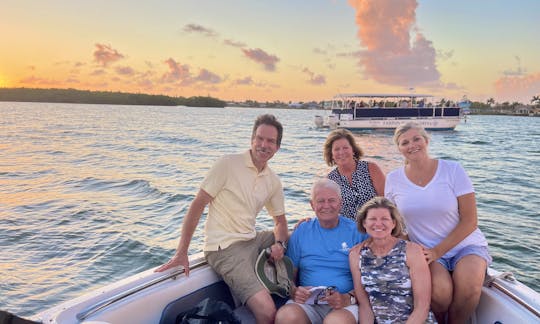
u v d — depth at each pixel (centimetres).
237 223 310
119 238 811
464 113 4962
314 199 308
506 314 258
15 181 1484
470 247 292
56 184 1433
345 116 4662
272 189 333
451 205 296
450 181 298
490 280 287
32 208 1045
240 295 299
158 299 265
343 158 390
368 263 279
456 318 282
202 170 1869
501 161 2550
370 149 3089
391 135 4409
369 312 275
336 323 265
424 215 301
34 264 680
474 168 2202
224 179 308
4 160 2106
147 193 1291
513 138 4666
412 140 301
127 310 244
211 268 315
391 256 273
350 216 397
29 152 2498
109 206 1092
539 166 2298
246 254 305
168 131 4744
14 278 622
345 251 303
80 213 1000
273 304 291
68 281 620
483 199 1341
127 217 979
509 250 805
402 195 312
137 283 269
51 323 213
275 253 309
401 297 268
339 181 403
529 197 1380
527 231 943
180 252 299
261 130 309
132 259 711
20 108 13475
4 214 975
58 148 2766
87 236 824
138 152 2631
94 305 236
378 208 274
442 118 4806
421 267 266
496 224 1005
